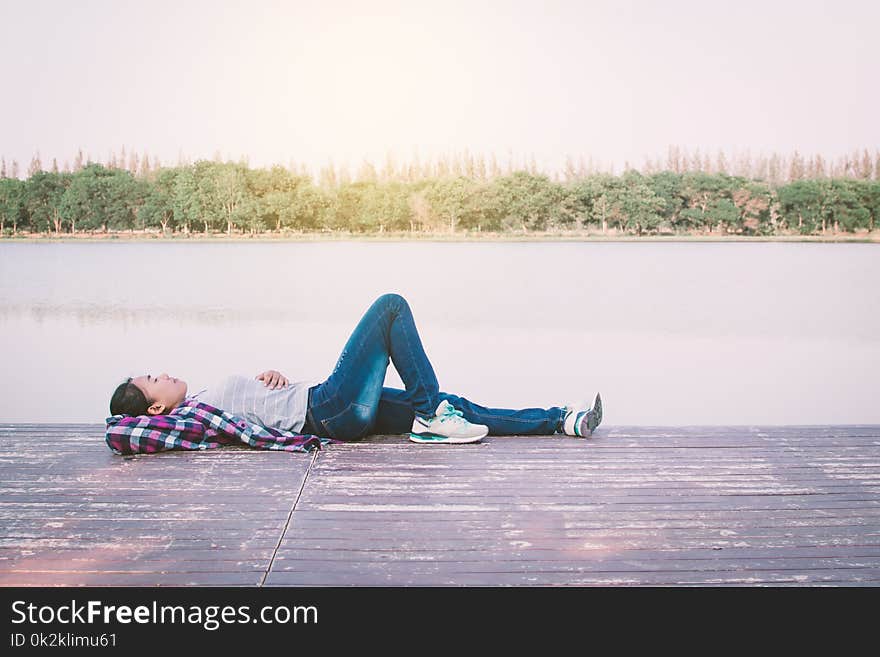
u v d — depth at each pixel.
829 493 2.85
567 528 2.52
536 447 3.41
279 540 2.42
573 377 6.48
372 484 2.92
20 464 3.15
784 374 6.63
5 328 7.06
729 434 3.63
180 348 7.13
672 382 6.45
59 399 6.10
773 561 2.29
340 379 3.36
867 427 3.75
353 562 2.28
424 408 3.46
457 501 2.75
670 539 2.44
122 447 3.25
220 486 2.89
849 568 2.25
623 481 2.97
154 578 2.18
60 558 2.30
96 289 7.16
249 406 3.43
